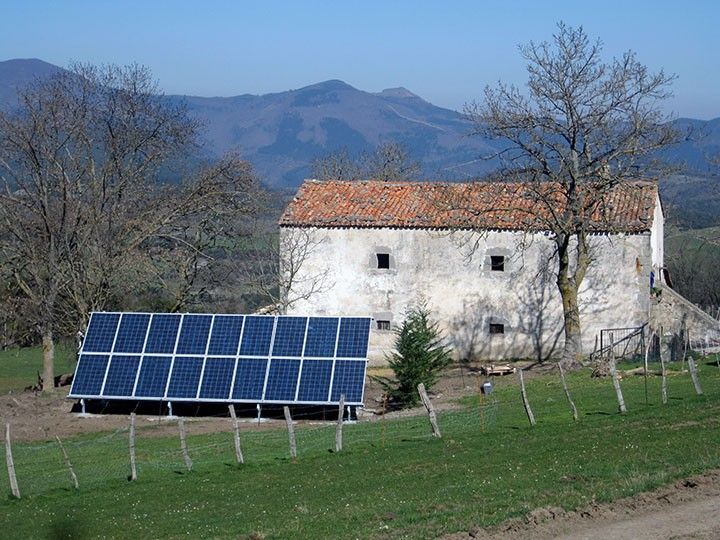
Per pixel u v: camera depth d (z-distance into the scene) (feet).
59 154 143.43
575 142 120.78
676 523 49.65
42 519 66.69
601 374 116.47
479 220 142.31
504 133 121.29
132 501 70.54
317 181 157.58
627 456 64.69
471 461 70.79
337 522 54.95
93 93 151.74
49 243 140.05
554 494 55.93
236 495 68.95
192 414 113.70
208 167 157.48
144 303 163.12
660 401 91.56
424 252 144.87
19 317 147.43
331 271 146.92
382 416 105.81
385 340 145.79
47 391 132.98
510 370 132.57
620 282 138.82
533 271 142.00
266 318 116.88
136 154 155.84
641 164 120.47
